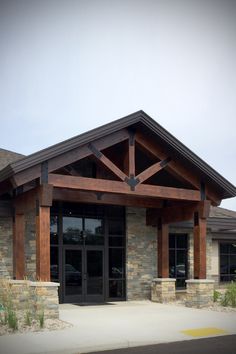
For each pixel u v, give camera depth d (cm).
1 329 1171
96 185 1514
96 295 1838
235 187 1772
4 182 1515
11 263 1619
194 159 1688
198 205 1747
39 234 1402
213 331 1231
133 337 1127
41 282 1364
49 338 1089
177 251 2077
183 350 1021
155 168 1653
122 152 1719
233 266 2302
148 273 1948
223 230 2219
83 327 1245
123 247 1922
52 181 1440
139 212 1958
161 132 1627
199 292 1691
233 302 1711
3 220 1625
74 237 1816
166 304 1803
